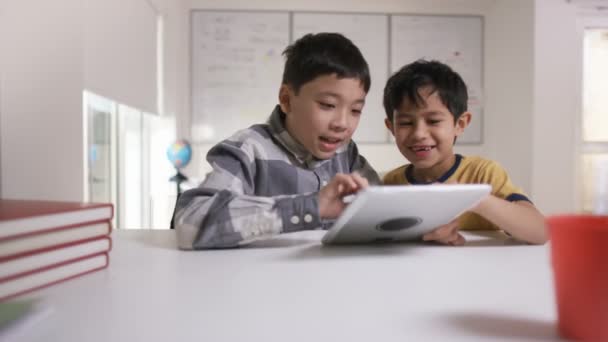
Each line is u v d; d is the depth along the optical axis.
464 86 1.08
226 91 3.39
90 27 1.78
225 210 0.61
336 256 0.55
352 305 0.35
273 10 3.38
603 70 2.99
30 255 0.39
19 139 0.92
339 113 0.85
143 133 2.95
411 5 3.46
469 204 0.57
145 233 0.75
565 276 0.27
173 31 3.10
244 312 0.33
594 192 3.02
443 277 0.44
